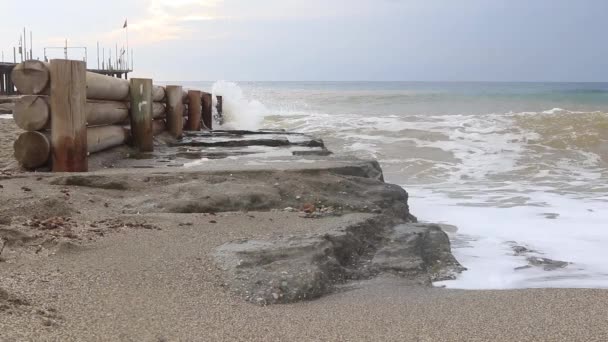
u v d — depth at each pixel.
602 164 13.18
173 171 6.81
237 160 8.39
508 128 16.25
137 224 5.07
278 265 4.23
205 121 16.38
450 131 16.03
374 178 7.66
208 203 5.90
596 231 7.39
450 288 4.64
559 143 14.77
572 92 43.03
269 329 3.10
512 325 3.27
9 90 28.09
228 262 4.17
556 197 9.75
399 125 17.03
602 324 3.30
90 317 2.99
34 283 3.40
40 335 2.63
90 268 3.83
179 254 4.30
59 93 6.65
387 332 3.11
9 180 6.14
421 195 9.99
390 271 4.98
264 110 21.81
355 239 5.27
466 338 3.04
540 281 5.38
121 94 8.87
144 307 3.25
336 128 16.94
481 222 7.92
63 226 4.83
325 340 2.95
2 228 4.41
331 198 6.50
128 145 9.30
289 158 8.65
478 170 12.46
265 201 6.15
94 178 6.28
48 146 6.69
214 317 3.23
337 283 4.47
